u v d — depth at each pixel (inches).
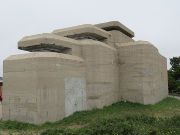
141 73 844.6
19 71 612.1
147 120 538.9
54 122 591.2
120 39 908.6
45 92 584.1
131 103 839.1
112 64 825.5
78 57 706.2
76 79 674.8
